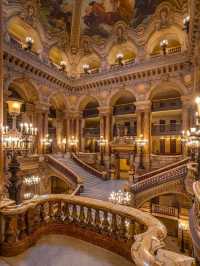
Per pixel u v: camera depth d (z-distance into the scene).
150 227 3.09
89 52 24.12
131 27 20.98
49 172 19.14
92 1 20.72
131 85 20.62
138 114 20.11
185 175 12.76
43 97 20.25
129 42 21.36
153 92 19.92
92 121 29.33
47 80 20.77
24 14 18.36
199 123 7.89
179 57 17.41
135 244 2.39
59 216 4.75
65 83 22.89
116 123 26.55
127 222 3.93
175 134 22.19
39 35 20.25
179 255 2.04
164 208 16.16
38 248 3.97
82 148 25.38
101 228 4.20
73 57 24.58
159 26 19.36
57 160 18.95
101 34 22.89
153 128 23.97
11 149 6.32
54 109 25.94
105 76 21.81
